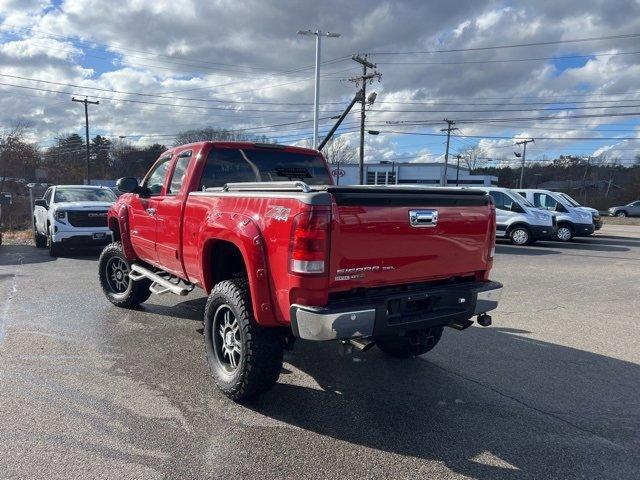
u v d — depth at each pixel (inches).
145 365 183.8
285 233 131.6
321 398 160.4
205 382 169.8
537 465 124.3
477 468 122.3
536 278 398.3
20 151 1509.6
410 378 179.3
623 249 636.1
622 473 121.6
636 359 204.2
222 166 201.6
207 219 167.5
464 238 158.7
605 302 309.4
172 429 137.2
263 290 140.2
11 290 308.3
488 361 199.0
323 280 128.0
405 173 2810.0
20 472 114.7
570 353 210.5
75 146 3083.2
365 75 1216.2
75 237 457.7
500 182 4308.6
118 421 140.8
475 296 158.1
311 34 1058.1
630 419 150.3
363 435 136.9
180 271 201.5
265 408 151.9
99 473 115.3
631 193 2938.0
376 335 135.9
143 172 3142.2
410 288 150.2
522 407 157.0
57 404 150.3
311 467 120.9
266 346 147.2
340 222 129.2
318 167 233.8
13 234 725.3
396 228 140.2
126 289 263.6
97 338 213.9
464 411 153.2
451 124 2063.2
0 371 175.6
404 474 119.0
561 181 3998.5
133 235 243.1
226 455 125.0
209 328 165.5
